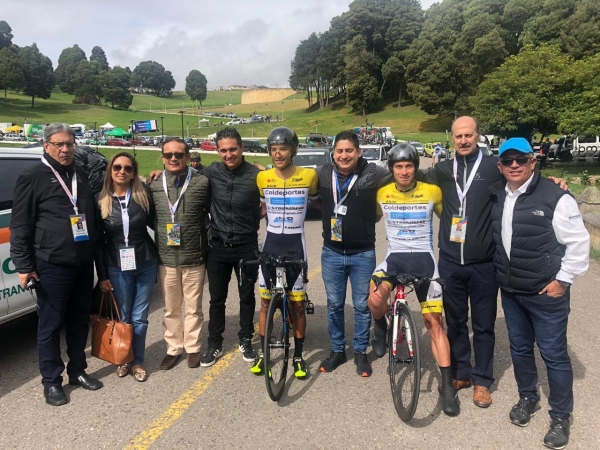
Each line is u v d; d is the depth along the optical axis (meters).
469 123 3.27
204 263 4.04
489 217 3.29
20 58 106.19
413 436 2.97
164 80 185.50
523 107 29.58
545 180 2.95
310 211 12.80
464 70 66.50
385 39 90.88
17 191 3.30
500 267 3.11
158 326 5.03
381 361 4.11
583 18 50.19
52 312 3.44
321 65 100.12
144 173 31.59
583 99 24.08
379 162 15.87
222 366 4.04
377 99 86.25
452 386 3.32
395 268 3.43
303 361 3.84
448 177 3.39
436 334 3.37
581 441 2.90
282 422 3.14
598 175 22.17
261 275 3.79
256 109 134.25
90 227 3.56
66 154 3.40
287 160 3.65
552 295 2.87
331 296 3.92
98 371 3.99
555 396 2.95
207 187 3.96
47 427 3.13
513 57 32.12
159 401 3.45
